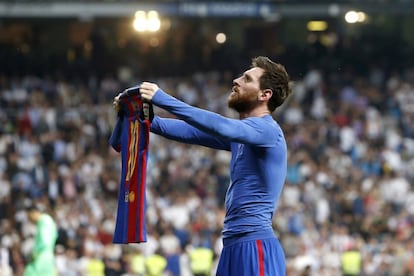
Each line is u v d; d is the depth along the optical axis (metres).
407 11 55.91
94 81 52.75
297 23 59.00
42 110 46.00
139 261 32.28
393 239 36.12
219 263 11.01
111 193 39.50
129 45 56.88
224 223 11.10
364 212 39.59
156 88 10.20
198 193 39.69
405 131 49.41
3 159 40.72
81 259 32.47
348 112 49.66
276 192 10.94
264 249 10.82
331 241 35.38
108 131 45.47
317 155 44.78
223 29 58.66
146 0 53.31
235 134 10.27
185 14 53.34
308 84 53.75
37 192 38.44
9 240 32.41
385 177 42.75
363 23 58.84
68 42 56.84
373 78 56.03
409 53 58.19
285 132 46.56
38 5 52.78
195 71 57.16
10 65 52.97
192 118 10.09
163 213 36.50
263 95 10.93
